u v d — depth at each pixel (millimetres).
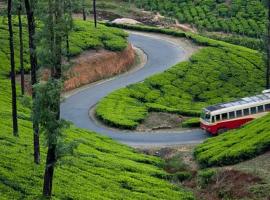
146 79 81250
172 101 74250
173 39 107688
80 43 88438
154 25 123062
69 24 31344
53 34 30844
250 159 46281
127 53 91812
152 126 64125
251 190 39469
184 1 138000
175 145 57281
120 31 102438
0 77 72625
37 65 37094
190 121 64188
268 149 46875
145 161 51844
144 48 101750
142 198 40281
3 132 47750
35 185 36406
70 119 65938
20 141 46500
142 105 70938
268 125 51438
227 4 135375
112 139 58812
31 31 36844
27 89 71562
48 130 30328
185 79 82562
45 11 31781
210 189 43344
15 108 47562
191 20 127125
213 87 81062
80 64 82188
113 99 72000
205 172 45438
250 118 59906
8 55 78875
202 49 97250
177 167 50406
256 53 97375
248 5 132625
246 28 121938
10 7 45688
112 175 44781
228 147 49594
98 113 66312
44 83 30188
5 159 39875
